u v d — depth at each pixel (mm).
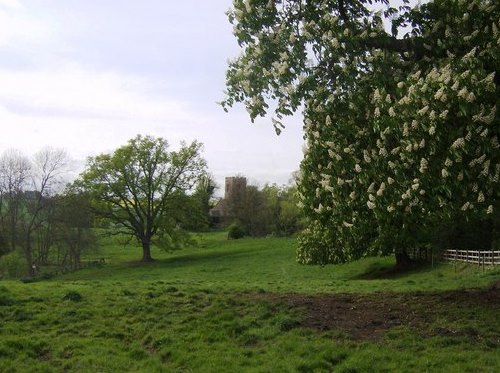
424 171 9203
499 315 12141
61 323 12719
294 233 94250
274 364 9750
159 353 10758
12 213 57781
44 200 59062
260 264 55031
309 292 17125
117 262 68500
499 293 14531
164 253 79312
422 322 11961
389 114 9672
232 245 80438
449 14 11250
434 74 9383
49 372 9742
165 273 53469
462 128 8961
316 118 11336
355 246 22219
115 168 66000
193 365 10008
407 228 11188
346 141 10828
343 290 18875
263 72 11070
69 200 60594
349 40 10648
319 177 11359
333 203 11164
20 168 58219
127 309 13859
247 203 98500
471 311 12555
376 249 27250
